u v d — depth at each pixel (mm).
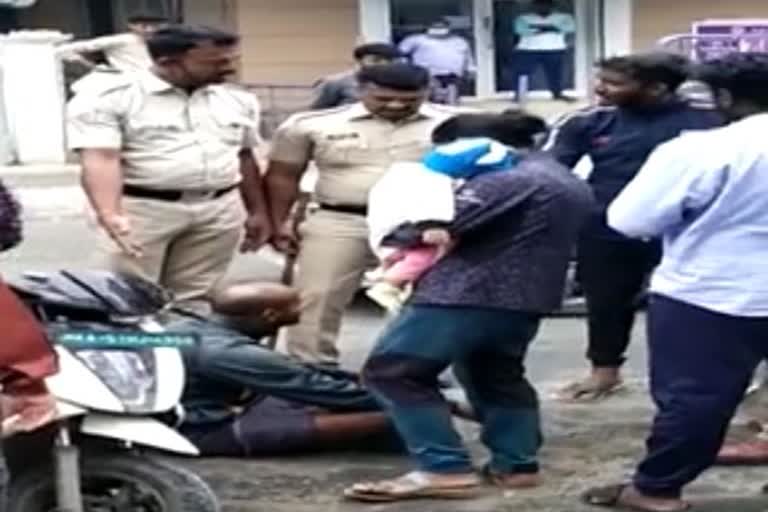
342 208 6707
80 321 4969
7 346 3645
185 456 5348
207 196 6473
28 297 4887
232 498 5617
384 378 5391
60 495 4504
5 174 13852
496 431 5590
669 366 5004
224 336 6051
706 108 6633
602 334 7086
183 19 17734
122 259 6352
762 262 4848
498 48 17688
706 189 4793
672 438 5059
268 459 6094
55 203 13039
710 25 11414
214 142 6430
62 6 19344
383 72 6547
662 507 5191
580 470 5902
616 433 6504
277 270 8984
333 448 6164
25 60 14523
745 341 4914
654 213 4836
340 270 6746
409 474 5648
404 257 5195
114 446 4754
